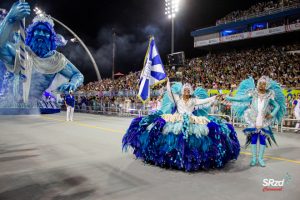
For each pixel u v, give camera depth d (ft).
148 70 22.44
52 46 68.23
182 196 14.34
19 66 57.93
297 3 126.72
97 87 124.47
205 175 18.17
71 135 35.53
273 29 132.87
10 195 14.30
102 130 40.88
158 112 22.58
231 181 16.93
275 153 25.79
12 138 32.60
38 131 39.14
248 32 141.49
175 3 61.21
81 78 72.95
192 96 21.57
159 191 15.06
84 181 16.67
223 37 151.12
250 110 21.21
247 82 21.90
